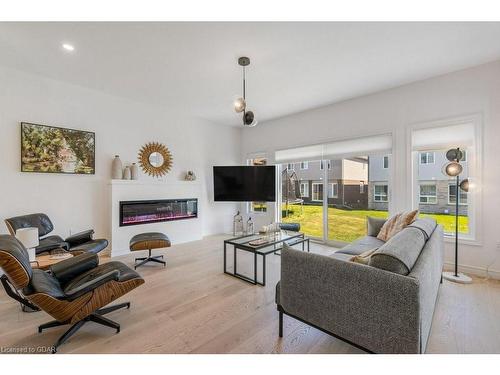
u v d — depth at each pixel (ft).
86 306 5.69
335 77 10.85
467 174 10.12
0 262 4.85
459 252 10.27
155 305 7.44
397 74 10.55
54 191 11.40
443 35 7.79
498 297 7.91
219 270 10.48
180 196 15.66
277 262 11.56
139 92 12.82
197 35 7.75
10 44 8.29
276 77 10.85
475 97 9.82
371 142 12.77
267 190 16.34
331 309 4.95
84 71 10.41
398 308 4.12
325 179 14.97
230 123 18.89
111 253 12.59
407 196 11.57
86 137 12.25
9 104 10.22
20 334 5.99
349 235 14.53
